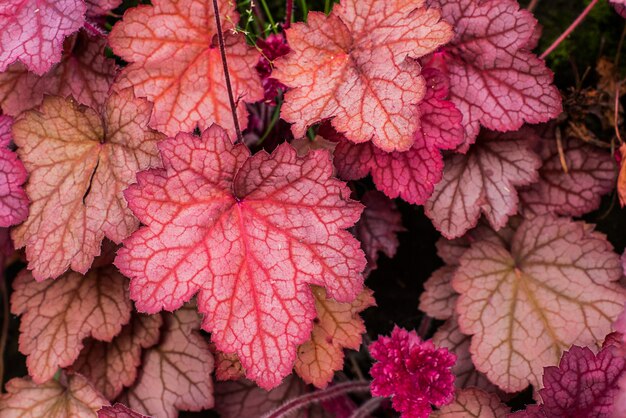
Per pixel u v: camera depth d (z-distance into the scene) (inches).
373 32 16.4
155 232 15.5
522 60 16.9
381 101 16.0
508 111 17.1
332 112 16.2
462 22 17.1
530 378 16.9
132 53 16.8
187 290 15.5
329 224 15.7
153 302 15.4
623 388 15.7
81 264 16.3
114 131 16.6
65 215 16.5
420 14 16.2
